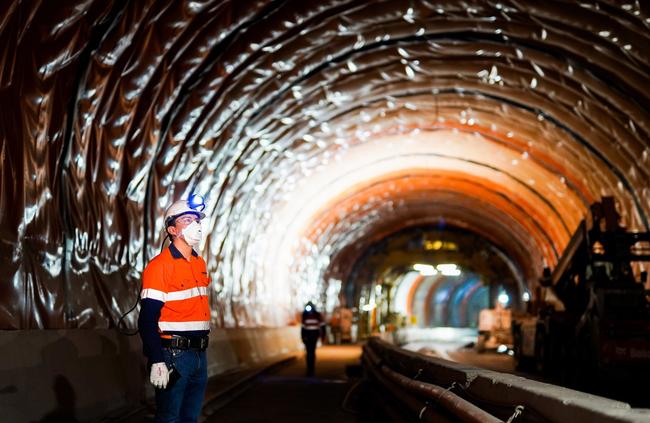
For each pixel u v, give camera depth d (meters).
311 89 15.96
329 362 23.27
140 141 10.95
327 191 27.66
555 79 16.03
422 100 19.05
